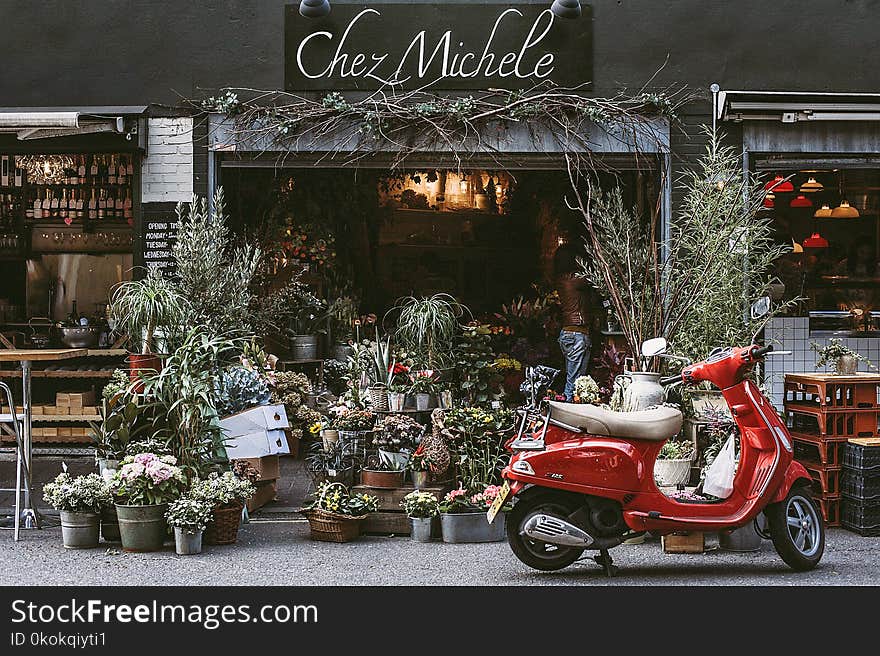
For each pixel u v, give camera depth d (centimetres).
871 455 764
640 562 678
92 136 1036
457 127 1028
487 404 924
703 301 857
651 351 677
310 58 1038
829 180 1160
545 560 636
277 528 782
